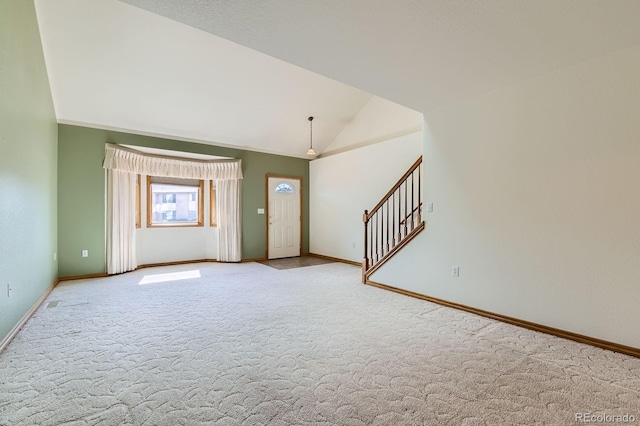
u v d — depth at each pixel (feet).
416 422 4.90
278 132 19.81
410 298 12.15
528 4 5.73
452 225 11.03
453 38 6.93
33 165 9.98
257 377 6.26
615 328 7.56
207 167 19.89
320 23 6.43
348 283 14.65
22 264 8.89
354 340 8.11
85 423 4.86
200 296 12.28
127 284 14.15
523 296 9.20
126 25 10.91
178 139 18.01
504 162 9.62
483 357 7.16
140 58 12.26
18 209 8.50
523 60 7.93
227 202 20.35
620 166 7.47
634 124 7.27
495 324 9.35
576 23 6.31
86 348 7.56
